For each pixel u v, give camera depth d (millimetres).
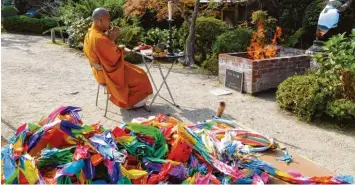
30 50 9070
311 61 5793
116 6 9898
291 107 4516
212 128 2615
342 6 6117
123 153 2082
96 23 4215
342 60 4273
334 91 4285
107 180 1962
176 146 2184
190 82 6059
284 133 3906
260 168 2158
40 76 6270
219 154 2234
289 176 2086
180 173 2023
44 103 4715
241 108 4715
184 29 7980
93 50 4121
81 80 6055
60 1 12688
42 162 1965
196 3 7254
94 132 2207
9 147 2043
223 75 5875
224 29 7723
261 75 5305
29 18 12672
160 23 9930
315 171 2250
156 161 2098
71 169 1860
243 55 6105
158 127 2441
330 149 3529
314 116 4277
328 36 7070
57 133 2129
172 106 4746
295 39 7906
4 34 12062
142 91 4438
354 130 4012
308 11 7867
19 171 1825
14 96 4977
